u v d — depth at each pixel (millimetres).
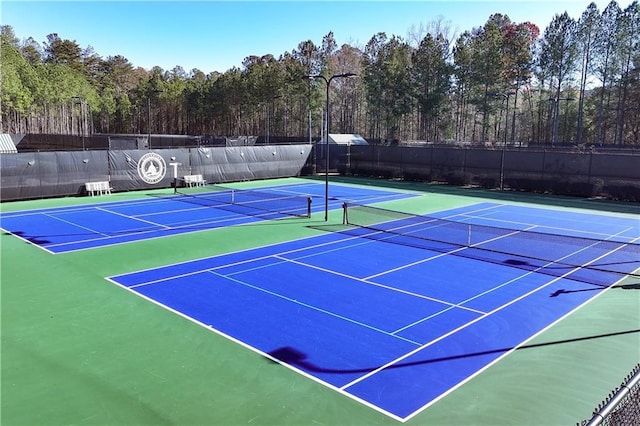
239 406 7336
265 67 82500
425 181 37094
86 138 53438
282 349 9242
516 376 8320
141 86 117000
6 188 25609
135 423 6875
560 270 14672
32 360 8680
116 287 12656
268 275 13820
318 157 41250
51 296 11945
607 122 67438
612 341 9766
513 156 32875
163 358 8805
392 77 68500
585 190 30297
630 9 60156
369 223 21328
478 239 18422
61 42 126812
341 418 7066
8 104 72688
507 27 83812
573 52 65250
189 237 18375
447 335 9984
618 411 4082
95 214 22828
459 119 82875
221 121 98375
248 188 32469
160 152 31266
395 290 12680
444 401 7539
